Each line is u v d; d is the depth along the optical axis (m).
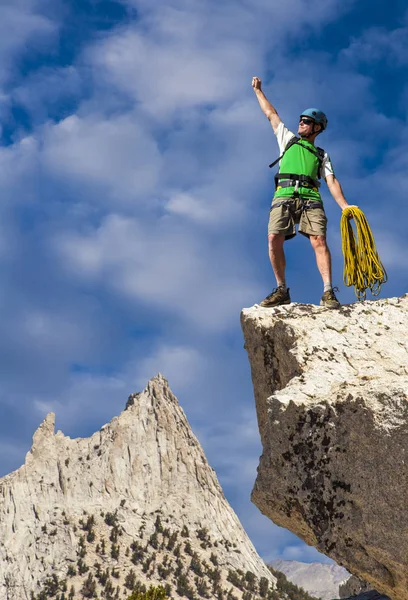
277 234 7.88
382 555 5.27
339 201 7.71
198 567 156.50
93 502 173.75
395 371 6.24
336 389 5.94
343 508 5.47
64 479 175.50
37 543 153.25
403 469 5.16
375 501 5.29
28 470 174.12
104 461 186.38
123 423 199.75
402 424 5.20
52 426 189.25
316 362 6.41
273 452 5.87
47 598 136.62
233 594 149.38
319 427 5.64
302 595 159.75
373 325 6.77
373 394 5.40
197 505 184.00
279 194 7.95
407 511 5.14
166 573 150.88
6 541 152.75
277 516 6.00
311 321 6.83
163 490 187.00
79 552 152.75
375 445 5.32
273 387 7.09
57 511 165.25
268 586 155.88
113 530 162.75
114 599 137.88
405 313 6.88
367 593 6.67
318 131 8.14
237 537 179.00
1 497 164.00
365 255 7.29
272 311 7.20
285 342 6.80
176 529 173.25
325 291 7.47
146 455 193.75
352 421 5.46
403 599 5.45
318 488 5.61
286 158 8.04
